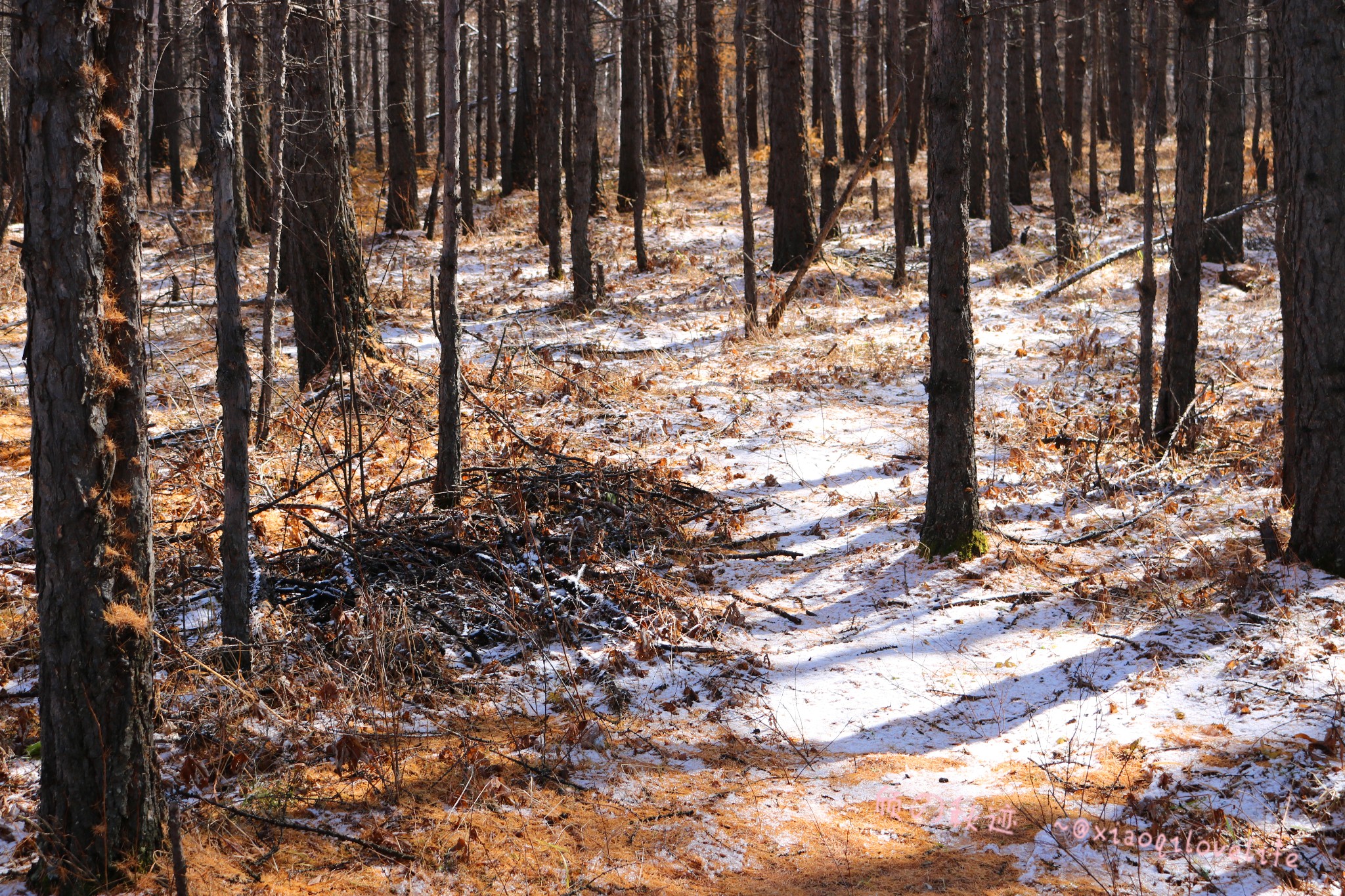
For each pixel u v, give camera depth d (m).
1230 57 18.83
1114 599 7.42
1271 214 23.47
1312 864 4.54
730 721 6.18
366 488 9.52
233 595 6.19
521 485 9.02
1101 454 10.44
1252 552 7.75
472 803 5.17
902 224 17.61
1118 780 5.29
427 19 31.50
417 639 6.67
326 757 5.57
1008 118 26.27
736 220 24.41
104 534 4.22
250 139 20.92
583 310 16.12
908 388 13.05
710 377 13.43
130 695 4.36
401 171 22.88
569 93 24.55
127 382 4.26
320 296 12.33
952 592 7.70
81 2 3.93
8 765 5.32
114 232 4.18
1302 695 5.81
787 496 9.86
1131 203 26.25
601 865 4.71
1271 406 11.85
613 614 7.43
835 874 4.68
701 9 30.81
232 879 4.48
